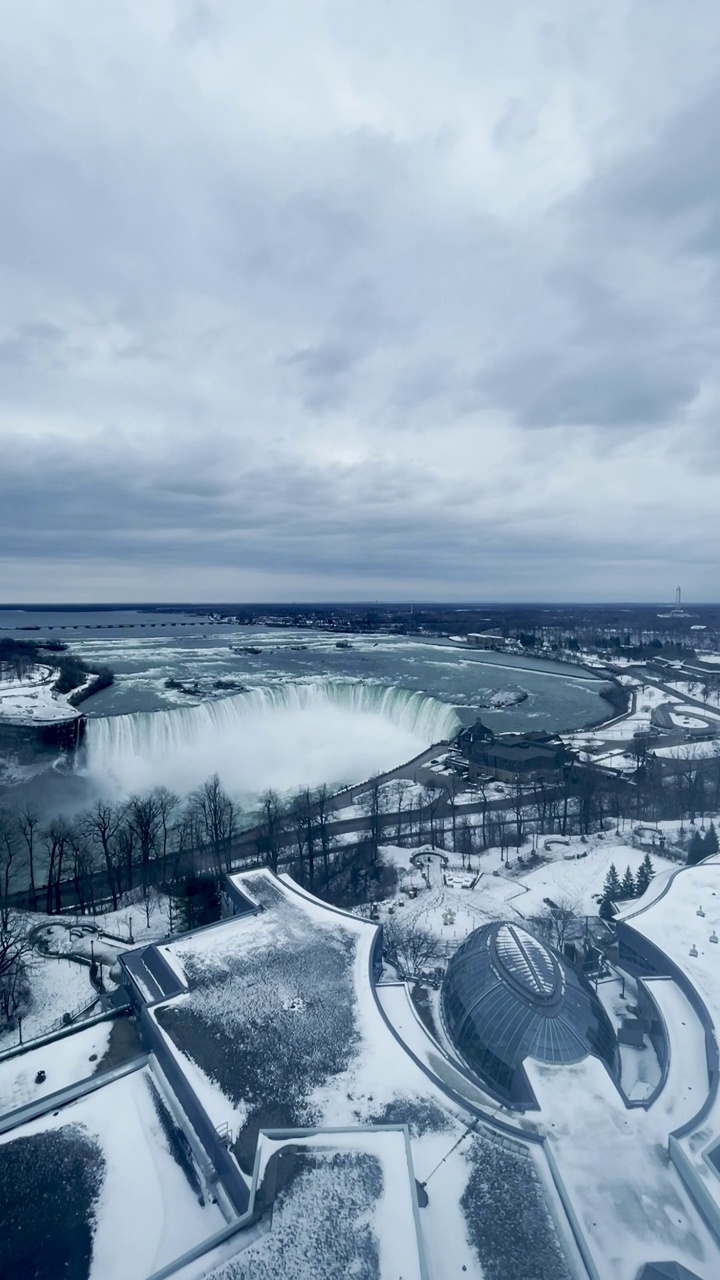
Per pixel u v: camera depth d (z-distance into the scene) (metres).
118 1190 54.00
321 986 75.25
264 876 101.56
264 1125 56.94
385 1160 51.78
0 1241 49.50
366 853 131.88
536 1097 61.16
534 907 107.81
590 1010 69.56
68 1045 73.44
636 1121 59.47
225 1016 69.94
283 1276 42.78
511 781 182.00
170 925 105.31
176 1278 42.53
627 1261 47.38
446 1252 46.75
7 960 93.06
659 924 90.06
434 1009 78.81
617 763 193.38
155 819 159.12
